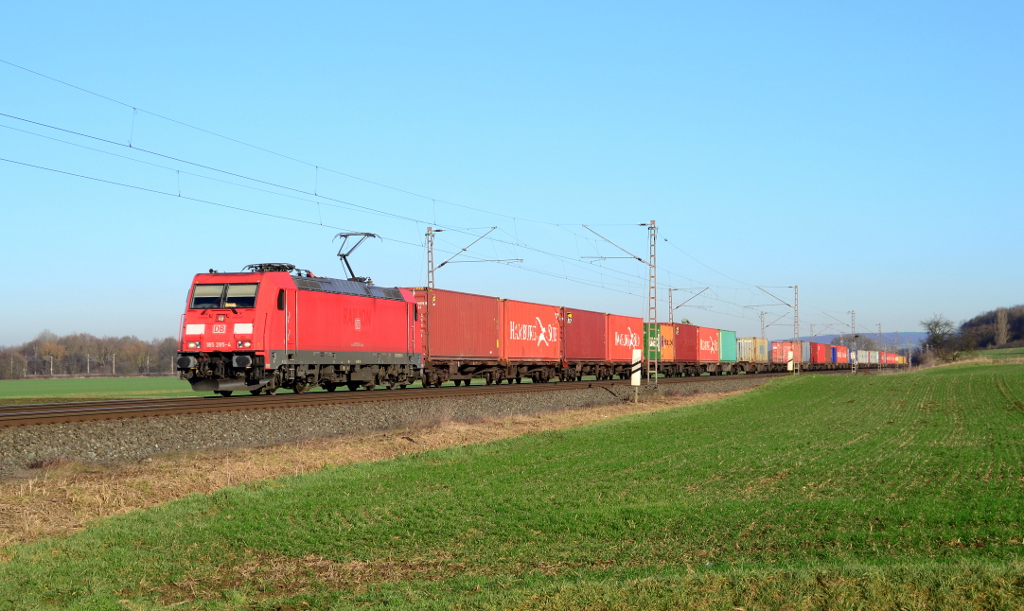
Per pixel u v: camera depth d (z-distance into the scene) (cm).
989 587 880
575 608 884
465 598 935
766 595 888
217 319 3006
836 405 4112
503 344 4731
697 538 1217
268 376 3039
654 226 4638
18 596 1005
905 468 1895
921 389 5206
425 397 3228
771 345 10031
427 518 1388
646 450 2261
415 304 3959
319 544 1234
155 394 5597
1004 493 1540
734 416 3456
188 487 1609
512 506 1470
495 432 2697
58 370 14975
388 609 913
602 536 1244
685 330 7156
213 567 1131
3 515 1315
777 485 1680
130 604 973
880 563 1023
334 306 3366
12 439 1825
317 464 1955
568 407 3850
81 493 1458
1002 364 9769
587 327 5631
